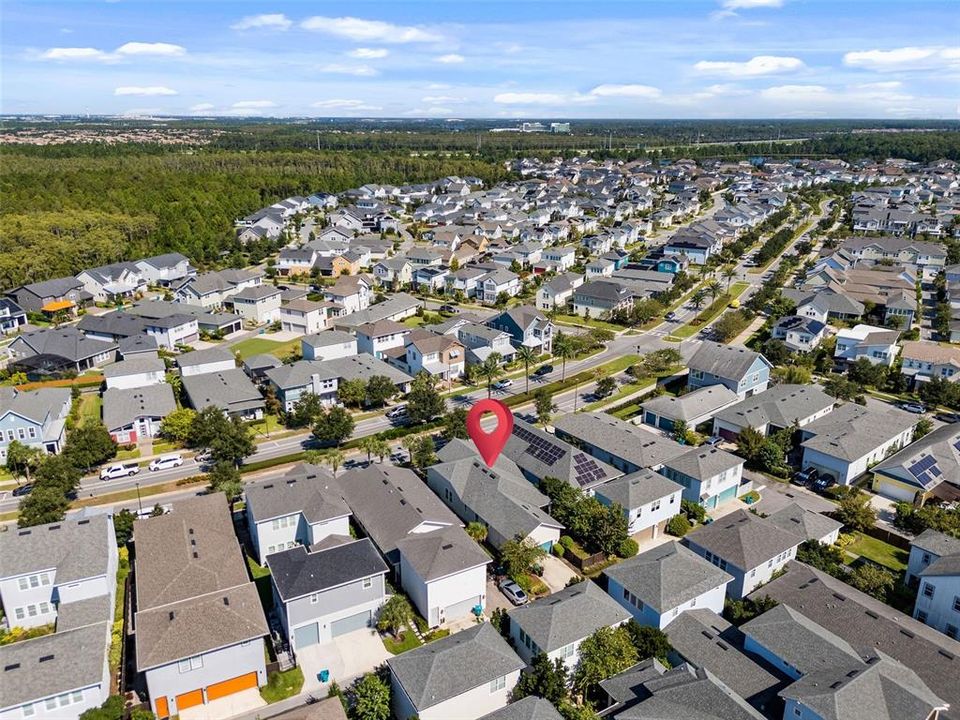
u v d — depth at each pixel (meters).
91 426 78.19
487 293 146.50
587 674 44.66
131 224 171.50
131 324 115.38
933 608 51.50
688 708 39.41
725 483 69.62
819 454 74.50
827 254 174.62
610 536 59.81
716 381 95.06
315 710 40.66
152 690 43.41
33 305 130.50
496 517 61.03
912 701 38.97
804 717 39.50
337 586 49.41
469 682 42.28
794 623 46.06
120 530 61.53
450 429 80.31
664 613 48.81
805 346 111.69
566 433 79.56
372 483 65.81
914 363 99.81
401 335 111.75
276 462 76.38
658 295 143.12
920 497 68.69
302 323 123.88
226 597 48.25
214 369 99.81
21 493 72.12
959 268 151.50
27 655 43.44
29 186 193.00
